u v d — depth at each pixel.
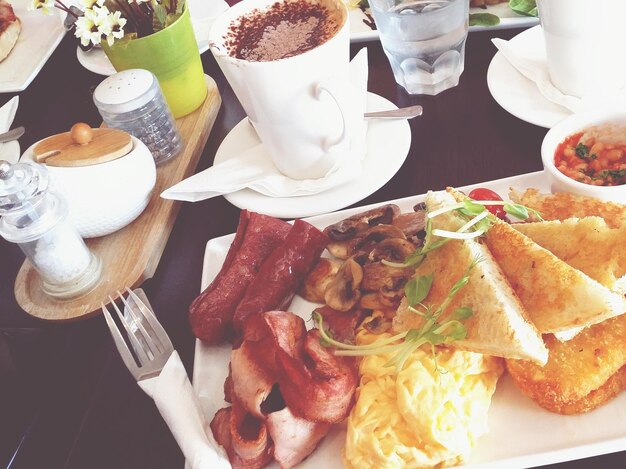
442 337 0.28
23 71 0.61
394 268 0.32
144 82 0.46
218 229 0.42
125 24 0.48
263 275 0.34
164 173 0.47
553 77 0.41
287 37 0.40
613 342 0.27
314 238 0.35
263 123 0.40
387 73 0.50
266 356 0.29
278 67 0.36
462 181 0.40
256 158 0.43
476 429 0.27
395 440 0.27
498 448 0.26
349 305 0.32
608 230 0.28
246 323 0.31
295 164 0.41
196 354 0.33
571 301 0.26
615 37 0.37
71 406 0.33
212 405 0.31
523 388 0.27
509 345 0.26
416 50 0.45
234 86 0.39
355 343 0.31
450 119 0.45
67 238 0.39
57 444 0.31
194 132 0.49
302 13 0.42
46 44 0.64
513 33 0.49
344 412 0.28
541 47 0.44
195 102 0.51
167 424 0.29
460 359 0.28
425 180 0.41
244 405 0.28
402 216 0.36
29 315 0.40
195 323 0.33
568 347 0.28
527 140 0.41
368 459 0.27
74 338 0.37
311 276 0.35
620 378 0.27
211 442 0.27
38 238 0.37
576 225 0.29
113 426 0.32
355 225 0.36
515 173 0.39
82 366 0.35
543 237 0.30
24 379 0.35
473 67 0.48
